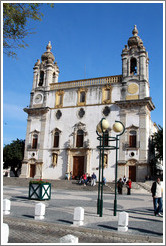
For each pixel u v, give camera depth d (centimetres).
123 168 3900
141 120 3972
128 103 4075
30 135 4822
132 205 1884
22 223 1156
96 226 1089
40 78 5241
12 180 4075
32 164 4691
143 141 3888
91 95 4484
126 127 4038
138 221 1259
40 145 4662
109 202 2017
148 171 3838
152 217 1400
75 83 4744
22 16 1580
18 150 5388
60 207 1619
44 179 4228
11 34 1572
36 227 1101
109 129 4134
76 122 4481
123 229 1021
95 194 2781
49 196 2005
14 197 2061
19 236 945
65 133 4528
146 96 4106
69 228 1067
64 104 4694
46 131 4697
